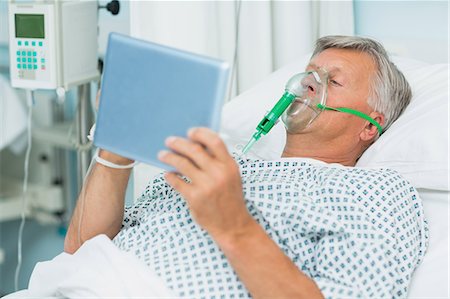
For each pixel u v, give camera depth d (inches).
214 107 49.4
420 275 62.4
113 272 60.1
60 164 146.1
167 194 68.1
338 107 68.0
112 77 52.4
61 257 66.1
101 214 66.2
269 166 65.4
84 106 91.3
